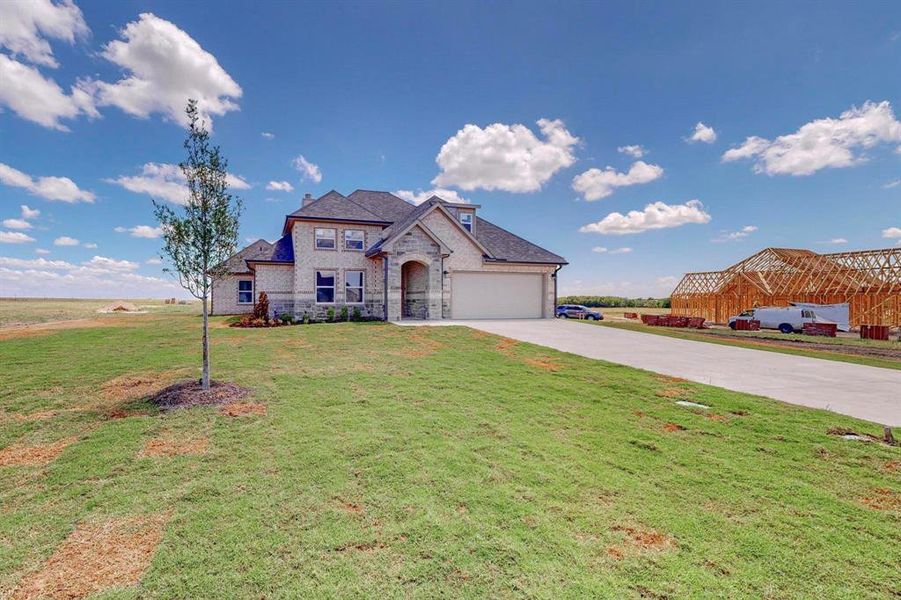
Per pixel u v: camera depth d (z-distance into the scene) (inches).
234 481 183.6
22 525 151.0
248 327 781.3
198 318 1031.6
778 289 1311.5
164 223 317.7
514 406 300.2
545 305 1030.4
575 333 728.3
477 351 521.0
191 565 128.6
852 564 133.3
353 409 285.7
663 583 122.6
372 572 126.0
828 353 598.5
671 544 142.4
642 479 191.0
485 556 133.9
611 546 140.4
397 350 520.7
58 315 1212.5
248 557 132.6
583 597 116.1
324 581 121.9
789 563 133.3
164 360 448.5
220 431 243.1
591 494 176.2
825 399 335.3
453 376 387.2
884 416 291.4
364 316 964.0
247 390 328.5
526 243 1099.9
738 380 400.5
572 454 217.8
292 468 196.4
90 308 1731.1
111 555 134.1
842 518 160.1
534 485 183.0
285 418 265.4
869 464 209.0
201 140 328.8
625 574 126.4
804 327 1025.5
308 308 925.2
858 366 489.7
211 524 150.6
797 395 347.3
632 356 521.7
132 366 416.8
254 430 244.8
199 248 325.1
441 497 171.3
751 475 196.2
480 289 976.3
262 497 169.9
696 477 193.6
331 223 944.9
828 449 227.5
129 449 217.9
